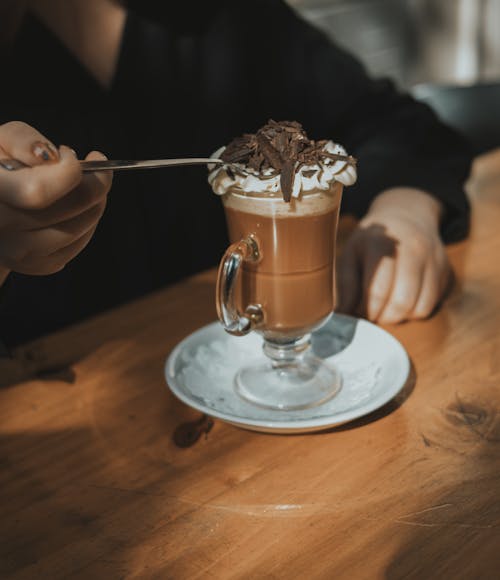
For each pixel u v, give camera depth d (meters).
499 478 0.75
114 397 0.96
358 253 1.15
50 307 1.60
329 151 0.85
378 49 4.63
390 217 1.20
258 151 0.84
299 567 0.65
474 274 1.24
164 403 0.94
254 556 0.67
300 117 1.90
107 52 1.69
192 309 1.18
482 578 0.62
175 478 0.79
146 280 1.75
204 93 1.86
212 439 0.86
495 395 0.91
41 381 1.00
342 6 4.29
